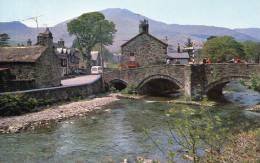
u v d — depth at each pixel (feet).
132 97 172.55
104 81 195.62
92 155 71.46
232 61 178.40
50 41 163.94
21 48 156.66
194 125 38.68
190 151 36.47
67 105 140.46
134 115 122.01
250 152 55.62
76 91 160.15
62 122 107.96
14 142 82.12
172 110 37.40
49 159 68.59
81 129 98.12
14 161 67.00
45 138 86.63
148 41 218.18
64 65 281.95
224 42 257.34
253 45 354.54
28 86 140.67
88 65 376.27
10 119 108.27
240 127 91.04
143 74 179.22
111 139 85.81
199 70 152.56
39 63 150.00
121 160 67.26
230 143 61.52
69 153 72.95
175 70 164.96
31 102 123.85
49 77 160.97
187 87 156.04
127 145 79.46
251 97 172.96
